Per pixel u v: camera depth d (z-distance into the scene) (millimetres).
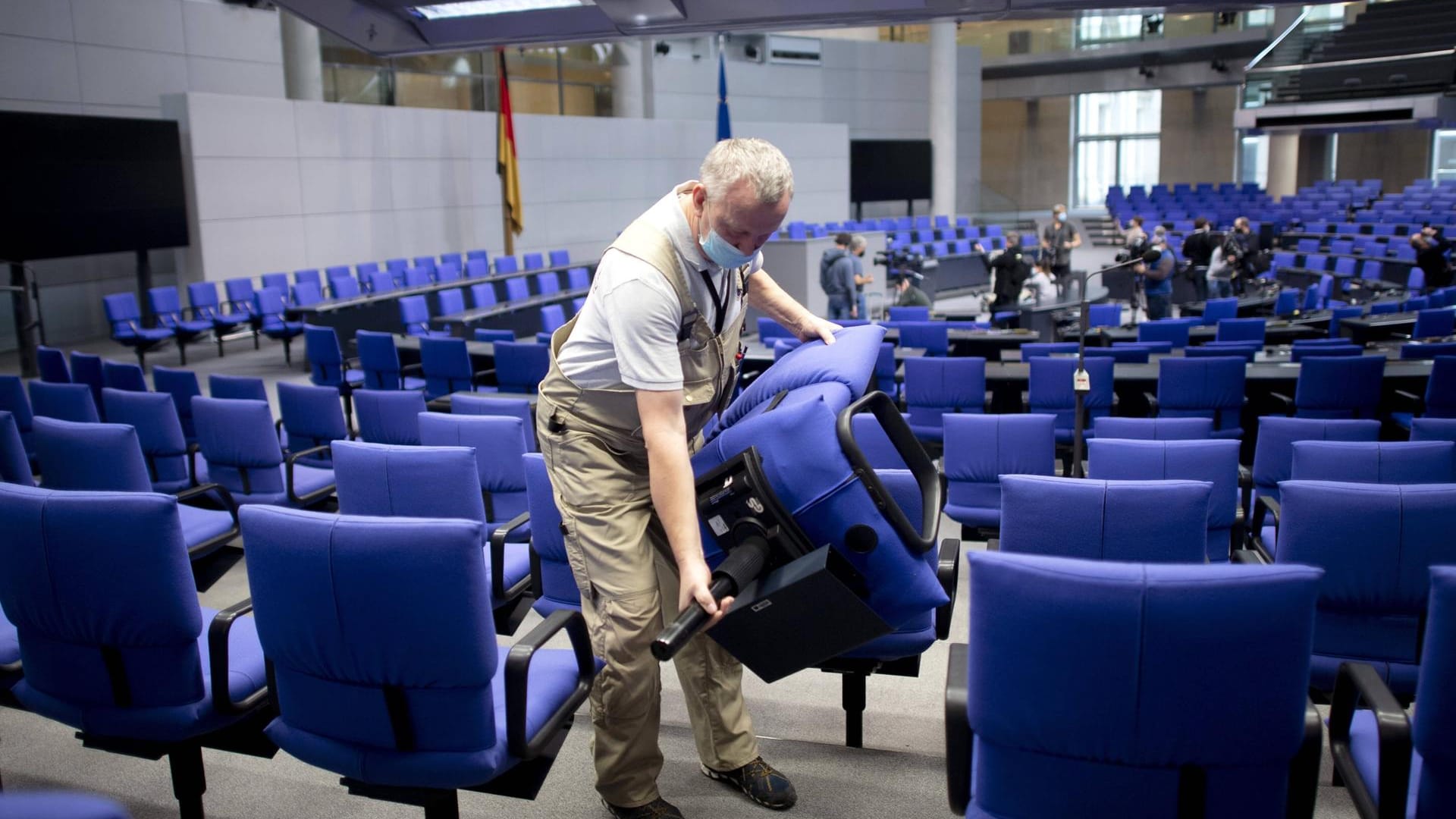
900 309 11031
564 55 20219
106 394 4566
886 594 1878
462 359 7492
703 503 1885
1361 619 2551
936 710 3133
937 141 23875
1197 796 1670
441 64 18203
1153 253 4590
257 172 14211
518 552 3416
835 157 22328
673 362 1843
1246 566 1599
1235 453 3381
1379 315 9781
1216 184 28891
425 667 1984
